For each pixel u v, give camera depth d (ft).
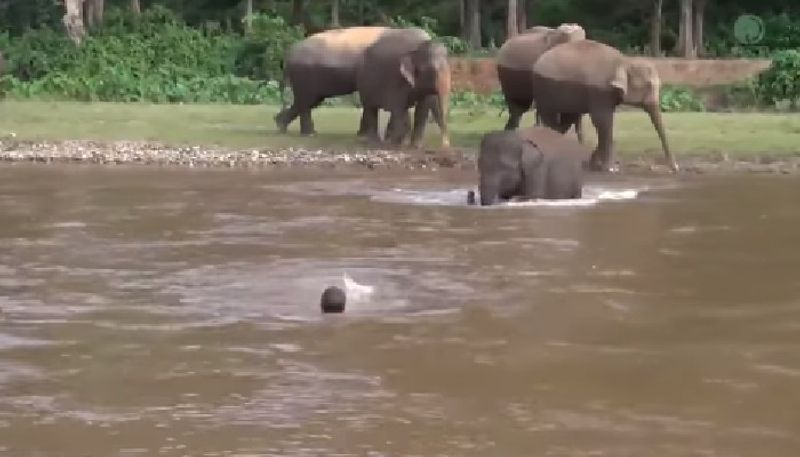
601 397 25.04
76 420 23.52
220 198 61.57
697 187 66.95
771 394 25.22
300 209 57.11
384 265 41.09
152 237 47.96
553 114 81.51
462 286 37.14
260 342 29.96
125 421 23.44
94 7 173.78
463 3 183.11
